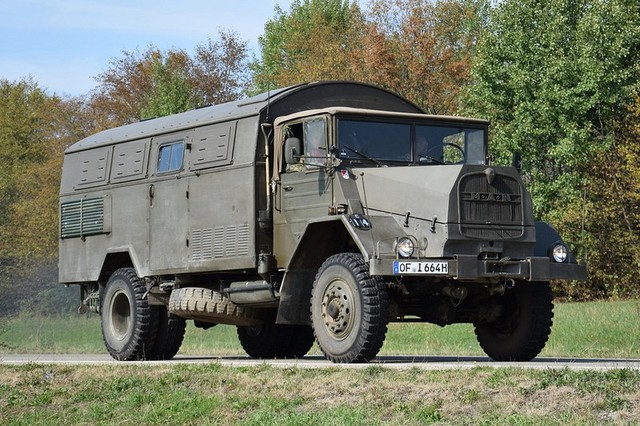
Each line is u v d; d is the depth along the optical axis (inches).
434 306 553.0
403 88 1836.9
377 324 501.4
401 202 524.7
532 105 1612.9
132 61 2347.4
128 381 512.7
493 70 1675.7
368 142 555.8
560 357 623.5
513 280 517.7
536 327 548.4
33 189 1925.4
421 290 529.7
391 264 494.9
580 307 1132.5
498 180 520.4
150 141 675.4
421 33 1878.7
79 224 723.4
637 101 1530.5
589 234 1558.8
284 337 694.5
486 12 2059.5
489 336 570.9
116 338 685.3
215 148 619.8
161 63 2233.0
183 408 451.2
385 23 1962.4
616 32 1605.6
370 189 538.0
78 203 725.9
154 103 2068.2
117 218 694.5
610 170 1569.9
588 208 1560.0
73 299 1437.0
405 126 565.6
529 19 1689.2
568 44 1660.9
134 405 476.1
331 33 2190.0
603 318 968.3
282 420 401.1
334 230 551.8
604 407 358.9
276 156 585.0
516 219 522.6
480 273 505.4
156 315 671.1
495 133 1676.9
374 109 620.1
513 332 557.9
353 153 551.2
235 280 629.9
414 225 517.7
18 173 2041.1
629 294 1544.0
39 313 1437.0
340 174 543.5
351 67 1872.5
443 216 507.5
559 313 1052.5
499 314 559.8
